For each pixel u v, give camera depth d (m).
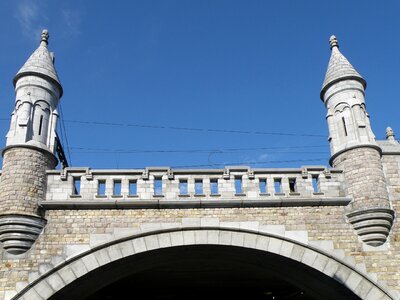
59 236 17.16
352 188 18.38
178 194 18.03
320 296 20.08
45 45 20.80
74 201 17.47
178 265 21.08
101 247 17.12
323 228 17.86
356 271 17.33
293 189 19.48
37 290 16.44
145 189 18.06
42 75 19.39
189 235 17.50
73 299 19.02
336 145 19.59
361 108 19.73
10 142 18.03
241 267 21.62
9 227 16.69
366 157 18.59
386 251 17.62
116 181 18.27
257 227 17.67
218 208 17.88
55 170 18.16
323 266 17.42
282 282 24.88
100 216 17.52
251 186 18.34
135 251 17.20
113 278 19.41
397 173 19.19
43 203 17.38
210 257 19.47
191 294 26.91
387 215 17.67
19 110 18.70
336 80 20.33
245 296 27.64
